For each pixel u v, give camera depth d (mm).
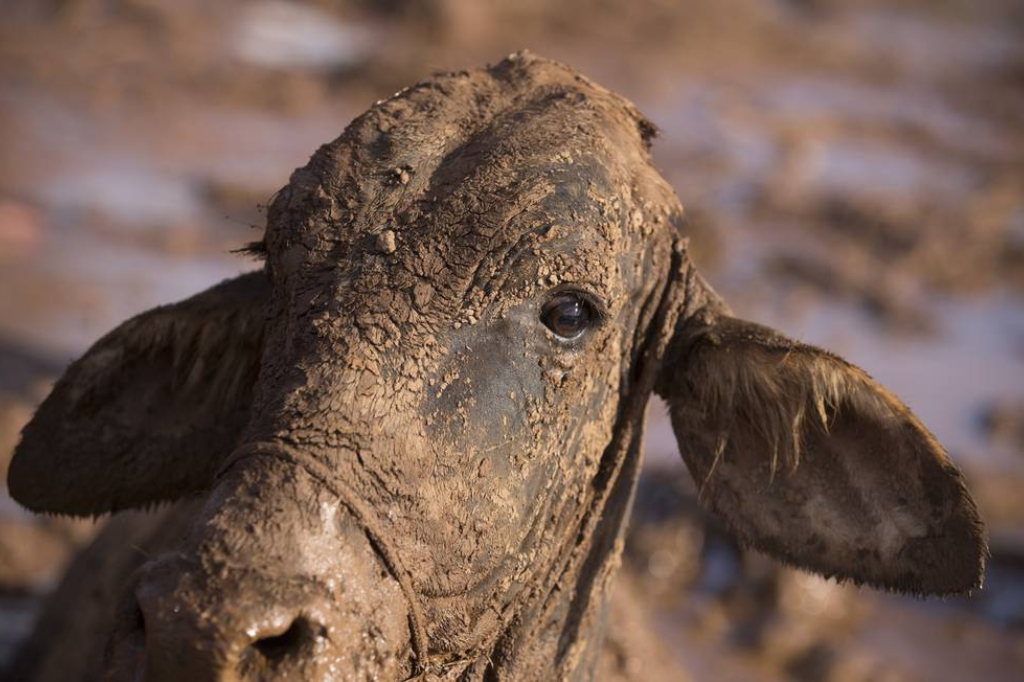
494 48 84312
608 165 15125
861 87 94188
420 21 84688
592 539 16281
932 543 15320
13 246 45281
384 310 13289
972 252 62344
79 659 21812
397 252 13672
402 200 14102
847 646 32344
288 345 13312
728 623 32875
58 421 16922
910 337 51875
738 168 68875
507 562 14133
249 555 11328
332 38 80438
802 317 51656
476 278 13664
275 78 70875
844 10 118312
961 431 44062
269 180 56844
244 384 16656
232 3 83312
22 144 55438
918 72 101375
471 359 13438
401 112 15227
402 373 13008
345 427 12484
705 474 16625
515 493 13891
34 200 49688
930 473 15055
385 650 12250
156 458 17266
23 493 17328
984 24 125562
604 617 16844
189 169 56812
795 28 106312
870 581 15938
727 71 90812
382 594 12312
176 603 10953
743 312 51125
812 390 15406
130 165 55875
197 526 11617
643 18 96750
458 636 13695
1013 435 43969
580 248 14258
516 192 14141
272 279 14680
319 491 12000
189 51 72500
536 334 13969
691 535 35219
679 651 31094
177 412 17062
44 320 40094
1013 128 89750
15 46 68250
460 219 13906
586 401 14914
